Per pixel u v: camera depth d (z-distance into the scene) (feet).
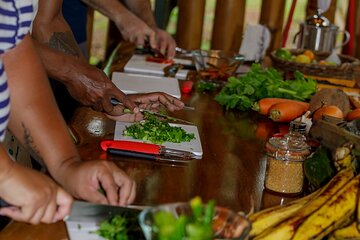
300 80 7.62
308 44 10.12
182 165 5.47
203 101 7.61
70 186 4.43
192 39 12.29
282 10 12.26
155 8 11.62
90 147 5.68
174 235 3.33
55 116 4.77
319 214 4.22
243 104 7.25
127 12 9.50
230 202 4.91
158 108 6.81
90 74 6.36
